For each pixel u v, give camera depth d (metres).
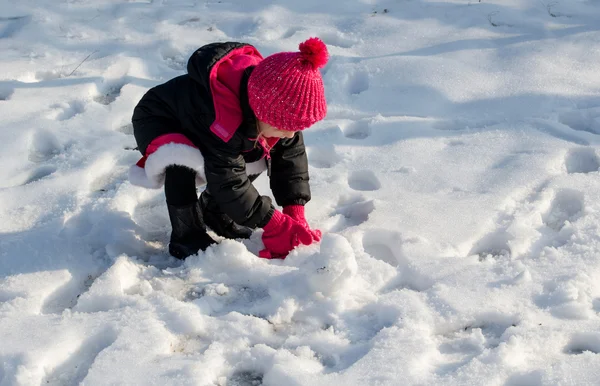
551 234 3.14
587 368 2.30
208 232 3.23
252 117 2.71
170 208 2.97
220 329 2.58
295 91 2.56
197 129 2.81
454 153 3.81
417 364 2.36
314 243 3.05
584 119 4.12
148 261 3.05
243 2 5.68
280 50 4.87
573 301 2.62
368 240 3.19
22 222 3.26
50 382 2.38
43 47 4.93
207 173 2.82
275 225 2.95
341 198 3.49
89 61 4.77
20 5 5.49
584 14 5.36
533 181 3.49
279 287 2.75
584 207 3.24
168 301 2.68
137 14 5.45
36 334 2.51
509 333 2.48
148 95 2.95
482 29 5.17
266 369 2.40
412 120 4.13
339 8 5.55
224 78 2.75
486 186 3.49
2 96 4.41
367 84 4.58
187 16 5.46
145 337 2.49
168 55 5.00
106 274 2.84
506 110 4.23
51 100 4.30
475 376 2.29
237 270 2.90
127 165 3.78
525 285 2.73
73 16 5.39
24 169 3.69
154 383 2.29
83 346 2.51
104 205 3.34
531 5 5.50
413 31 5.16
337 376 2.30
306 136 3.99
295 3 5.62
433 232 3.13
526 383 2.28
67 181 3.54
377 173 3.65
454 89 4.44
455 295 2.69
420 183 3.56
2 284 2.82
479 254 3.09
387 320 2.61
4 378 2.34
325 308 2.66
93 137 3.96
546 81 4.48
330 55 4.82
